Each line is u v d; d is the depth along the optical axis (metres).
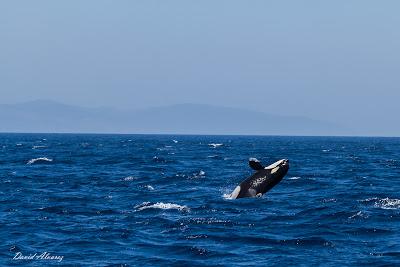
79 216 66.50
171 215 66.12
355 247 51.38
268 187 71.25
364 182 107.06
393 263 45.78
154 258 47.41
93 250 50.00
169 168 142.38
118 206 74.38
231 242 52.97
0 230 57.94
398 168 149.00
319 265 45.47
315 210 69.25
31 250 49.91
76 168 140.88
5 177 113.25
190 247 50.41
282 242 52.88
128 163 161.38
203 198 80.81
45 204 76.06
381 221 62.47
